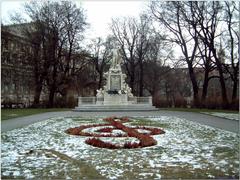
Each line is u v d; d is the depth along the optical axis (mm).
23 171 9648
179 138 16406
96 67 62812
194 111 39125
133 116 31188
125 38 59000
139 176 9172
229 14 40844
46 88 55688
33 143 14734
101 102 43969
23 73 51875
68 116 31391
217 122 25078
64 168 10016
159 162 10875
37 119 27766
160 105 51875
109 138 16469
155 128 20109
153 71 63656
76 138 16328
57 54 50812
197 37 44625
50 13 49219
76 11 50344
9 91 57438
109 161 11000
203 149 13281
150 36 57000
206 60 44594
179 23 45844
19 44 51094
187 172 9609
